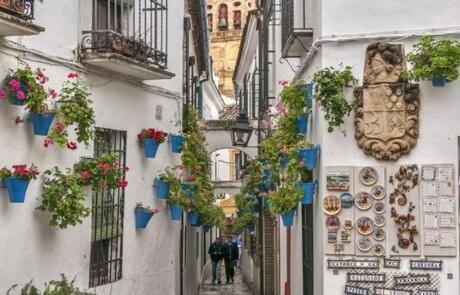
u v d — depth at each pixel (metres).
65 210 5.67
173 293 8.66
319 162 6.54
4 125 5.32
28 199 5.62
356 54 6.26
